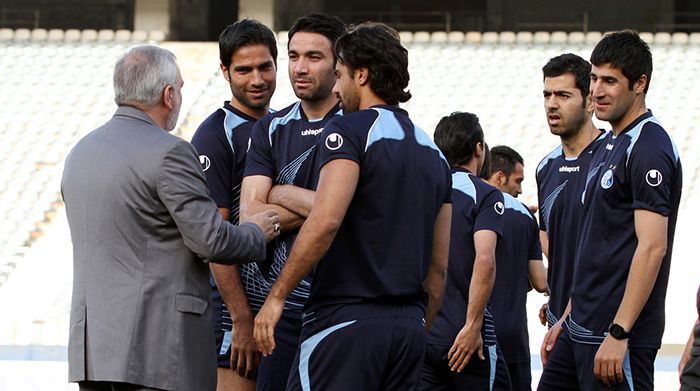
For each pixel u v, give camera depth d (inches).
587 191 232.7
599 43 225.1
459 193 272.8
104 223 193.5
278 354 226.8
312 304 192.1
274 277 225.5
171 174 191.2
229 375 236.2
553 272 259.8
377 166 186.9
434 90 1204.5
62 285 836.6
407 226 190.2
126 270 193.2
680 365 237.8
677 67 1232.8
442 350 271.1
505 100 1182.9
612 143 227.8
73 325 195.9
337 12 1478.8
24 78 1241.4
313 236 182.5
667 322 727.1
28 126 1138.0
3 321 739.4
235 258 195.6
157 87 200.1
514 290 289.3
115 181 192.9
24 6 1493.6
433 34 1334.9
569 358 241.9
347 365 185.3
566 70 258.2
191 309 195.0
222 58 238.7
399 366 188.7
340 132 185.8
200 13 1478.8
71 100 1196.5
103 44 1337.4
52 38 1346.0
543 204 263.9
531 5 1470.2
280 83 1185.4
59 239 921.5
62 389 530.9
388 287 187.5
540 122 1130.7
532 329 716.0
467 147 276.2
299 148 221.1
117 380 190.2
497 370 275.3
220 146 235.9
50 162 1068.5
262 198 220.7
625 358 222.4
